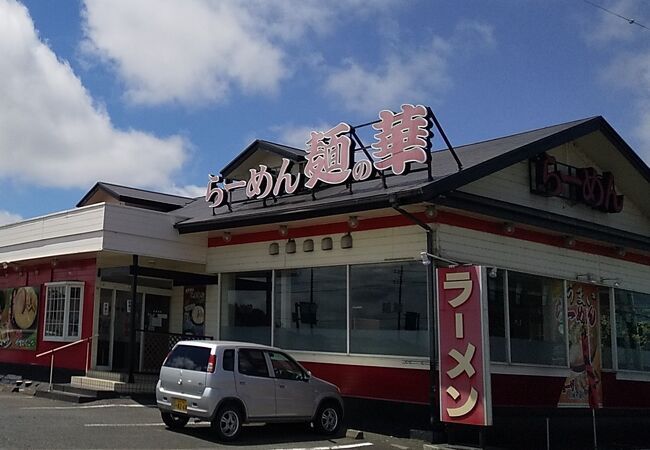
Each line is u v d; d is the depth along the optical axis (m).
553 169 15.65
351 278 14.73
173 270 18.12
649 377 18.02
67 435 10.94
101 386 16.45
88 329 18.19
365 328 14.28
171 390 11.77
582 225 15.48
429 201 12.25
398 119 13.25
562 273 15.78
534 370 14.59
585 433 15.59
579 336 16.11
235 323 17.23
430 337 12.77
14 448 9.68
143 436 11.27
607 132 16.30
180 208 22.19
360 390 14.05
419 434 12.52
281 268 16.19
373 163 13.58
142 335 19.17
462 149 16.77
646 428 17.58
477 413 11.31
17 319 20.84
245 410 11.54
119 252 16.77
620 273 17.59
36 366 19.66
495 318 14.02
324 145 14.77
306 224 15.75
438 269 12.20
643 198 18.28
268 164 19.19
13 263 20.58
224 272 17.62
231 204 17.97
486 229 14.09
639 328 18.08
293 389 12.22
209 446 10.83
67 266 19.39
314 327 15.30
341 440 12.25
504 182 14.60
